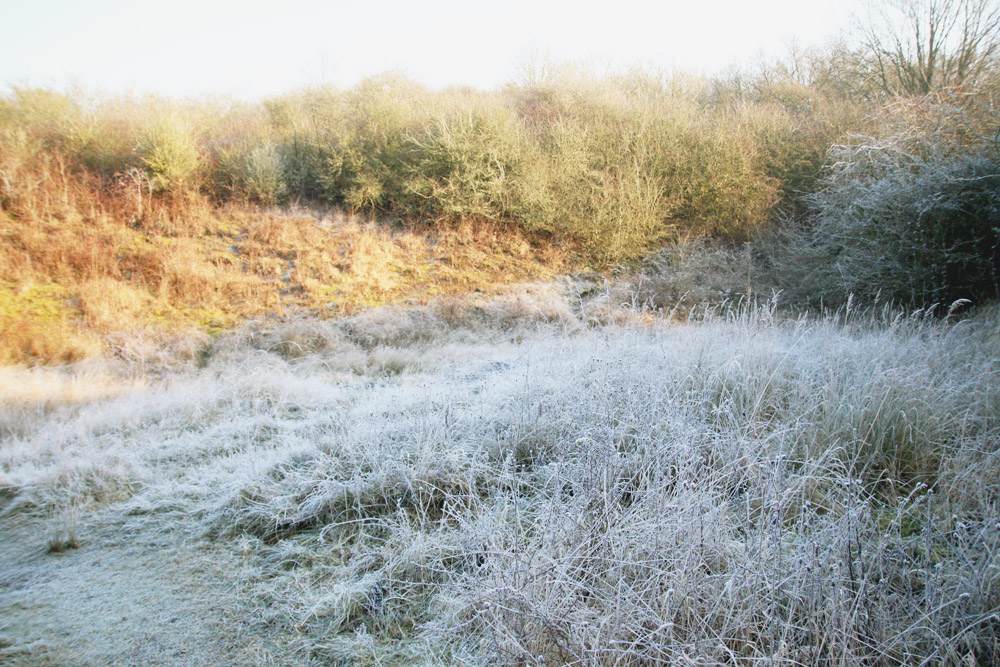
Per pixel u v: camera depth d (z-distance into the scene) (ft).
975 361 15.16
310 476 12.16
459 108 49.62
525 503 10.83
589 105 56.34
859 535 7.77
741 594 7.32
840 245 35.86
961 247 31.60
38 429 17.48
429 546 9.71
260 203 45.75
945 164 31.37
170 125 45.19
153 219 41.63
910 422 12.01
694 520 8.07
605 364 15.43
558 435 13.11
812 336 20.79
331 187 47.57
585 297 41.01
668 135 51.83
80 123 46.26
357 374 26.40
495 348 29.96
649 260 44.88
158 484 12.99
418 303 37.93
